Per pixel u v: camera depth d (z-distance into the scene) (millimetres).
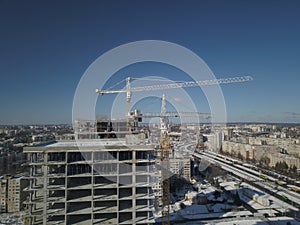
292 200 117062
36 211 41688
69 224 40938
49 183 42219
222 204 108375
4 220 83125
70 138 57531
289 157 186750
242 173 168375
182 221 86750
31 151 40875
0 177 97438
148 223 42656
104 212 41844
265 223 85812
